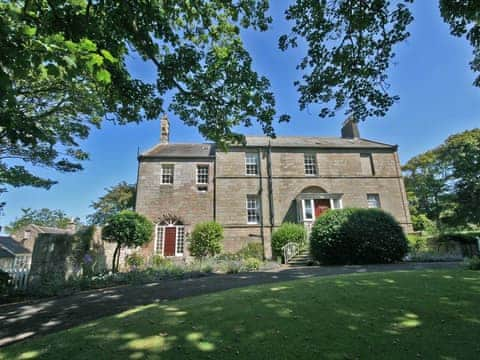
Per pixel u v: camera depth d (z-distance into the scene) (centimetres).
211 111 651
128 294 645
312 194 1677
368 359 257
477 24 489
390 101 596
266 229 1631
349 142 2002
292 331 326
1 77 237
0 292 672
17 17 253
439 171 2745
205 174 1752
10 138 357
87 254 1044
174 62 563
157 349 293
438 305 396
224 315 392
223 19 587
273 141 1939
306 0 528
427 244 1473
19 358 289
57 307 556
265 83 605
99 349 299
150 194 1648
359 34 539
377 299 435
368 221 1106
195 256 1495
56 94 929
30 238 3144
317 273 830
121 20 452
